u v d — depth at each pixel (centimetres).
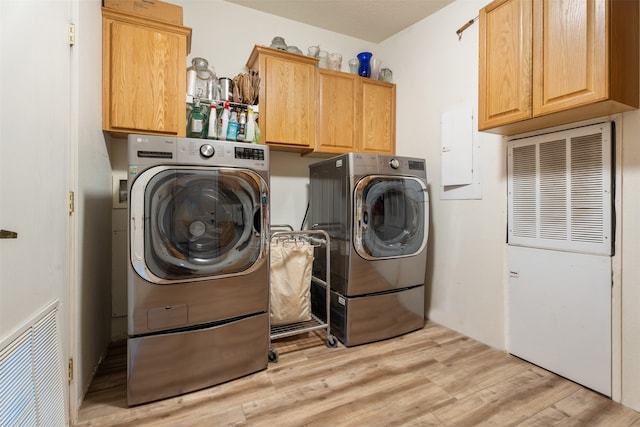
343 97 256
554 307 175
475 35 215
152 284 143
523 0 157
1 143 81
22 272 92
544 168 178
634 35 138
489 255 209
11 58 86
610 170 151
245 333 167
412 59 268
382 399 149
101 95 176
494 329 205
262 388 158
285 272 202
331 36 285
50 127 112
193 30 231
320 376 169
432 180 249
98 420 133
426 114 254
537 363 182
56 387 115
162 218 143
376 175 208
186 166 147
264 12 255
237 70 246
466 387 160
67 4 127
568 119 159
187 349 152
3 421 80
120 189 212
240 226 163
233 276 161
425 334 227
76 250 136
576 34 136
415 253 227
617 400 149
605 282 154
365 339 211
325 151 250
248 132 210
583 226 162
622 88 133
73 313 133
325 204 231
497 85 170
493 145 205
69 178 130
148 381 144
